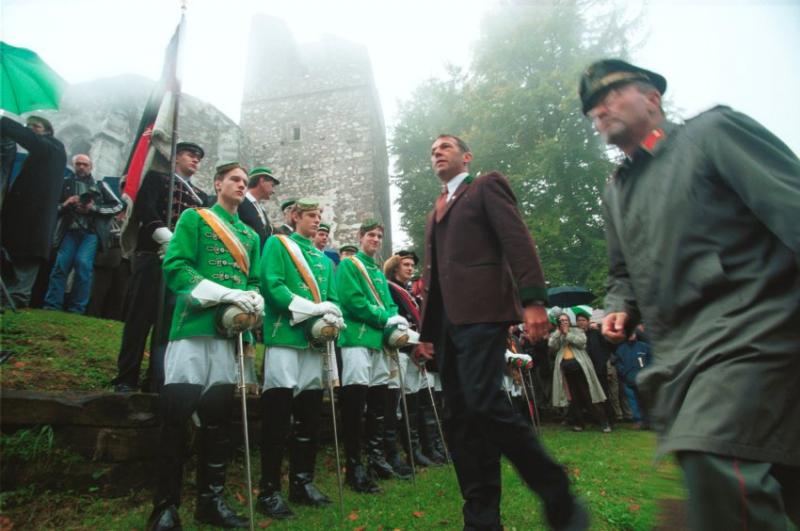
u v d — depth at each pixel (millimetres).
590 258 14266
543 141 14867
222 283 2646
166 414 2375
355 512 2764
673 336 1367
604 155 14758
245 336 2791
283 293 3029
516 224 2135
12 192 4711
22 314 4645
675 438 1159
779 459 1076
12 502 2367
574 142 14570
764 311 1169
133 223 3475
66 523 2354
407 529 2469
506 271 2201
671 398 1288
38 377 3307
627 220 1555
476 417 1988
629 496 3076
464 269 2189
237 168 2936
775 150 1256
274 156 21516
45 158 4801
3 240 4660
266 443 2826
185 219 2670
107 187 6082
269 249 3248
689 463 1127
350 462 3381
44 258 4898
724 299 1256
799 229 1097
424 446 4555
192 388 2418
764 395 1104
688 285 1321
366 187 20344
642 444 5453
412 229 18984
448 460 4453
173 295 3273
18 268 4883
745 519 1039
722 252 1281
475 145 16422
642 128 1571
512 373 6219
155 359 3234
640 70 1636
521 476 2027
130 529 2311
